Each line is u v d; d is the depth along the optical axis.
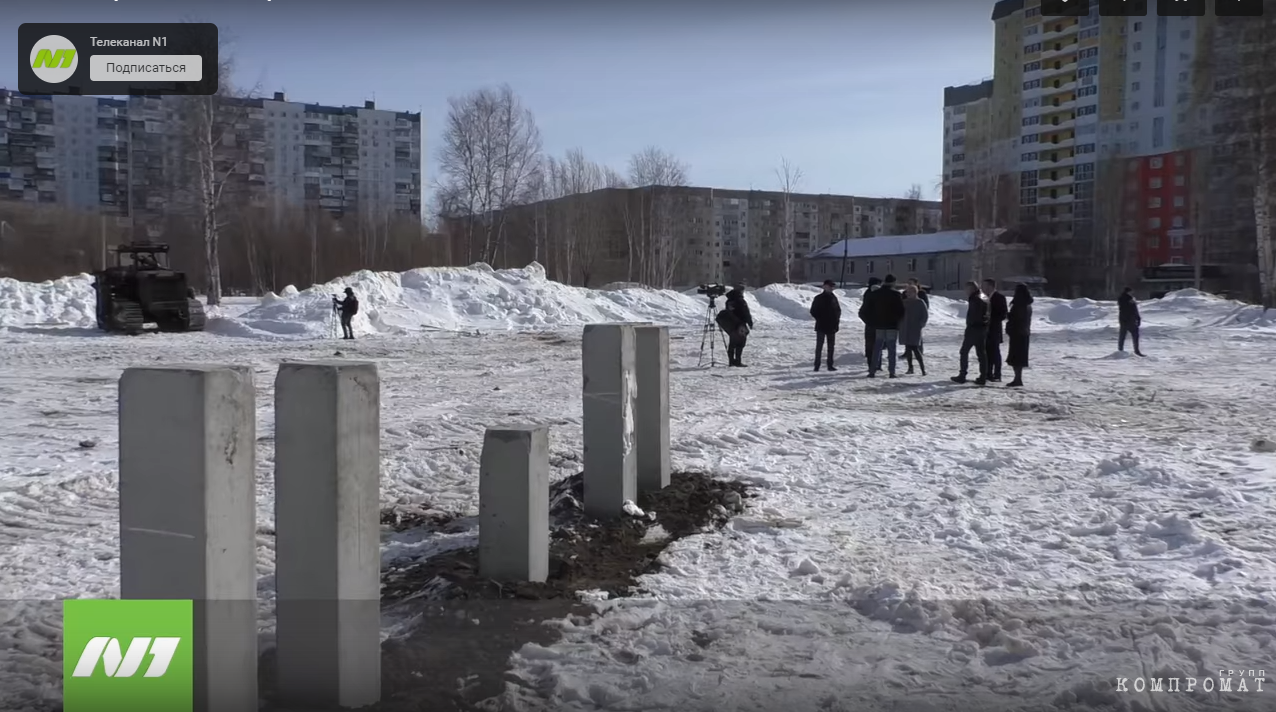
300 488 3.84
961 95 103.19
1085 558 6.20
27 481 8.73
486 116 58.53
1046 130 87.44
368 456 3.96
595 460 7.12
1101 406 14.04
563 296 38.59
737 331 20.62
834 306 19.56
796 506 7.77
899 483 8.60
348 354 24.19
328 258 77.50
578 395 15.78
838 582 5.72
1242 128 40.84
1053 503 7.73
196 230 63.88
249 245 75.44
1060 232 82.88
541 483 5.70
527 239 80.25
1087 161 81.94
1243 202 53.47
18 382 17.98
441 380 18.25
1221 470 8.83
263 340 29.08
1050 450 10.17
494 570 5.61
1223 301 39.19
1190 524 6.77
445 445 10.90
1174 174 69.38
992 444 10.59
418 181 102.88
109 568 6.16
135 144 69.00
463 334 31.45
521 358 23.27
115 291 31.06
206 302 41.97
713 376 18.59
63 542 6.82
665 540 6.79
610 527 6.86
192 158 43.84
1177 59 73.75
